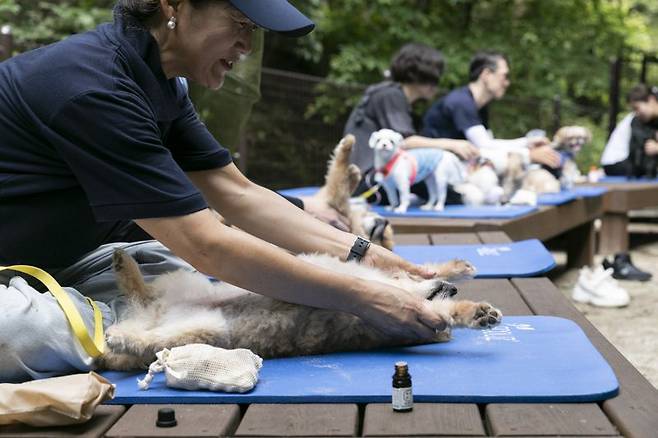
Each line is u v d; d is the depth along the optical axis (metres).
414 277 3.42
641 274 7.83
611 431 2.25
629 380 2.69
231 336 2.83
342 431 2.26
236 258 2.71
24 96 2.78
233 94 5.11
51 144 2.80
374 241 4.75
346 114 12.12
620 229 9.66
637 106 11.20
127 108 2.72
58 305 2.68
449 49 16.19
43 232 2.93
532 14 18.25
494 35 17.12
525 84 17.58
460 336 3.18
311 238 3.46
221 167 3.42
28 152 2.84
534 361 2.82
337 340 2.96
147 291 2.91
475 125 8.01
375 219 4.77
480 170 7.46
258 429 2.28
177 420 2.36
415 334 2.91
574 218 8.07
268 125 10.82
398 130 7.32
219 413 2.41
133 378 2.71
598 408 2.42
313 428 2.28
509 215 6.68
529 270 4.61
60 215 2.91
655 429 2.24
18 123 2.82
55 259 3.02
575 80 18.31
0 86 2.86
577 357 2.86
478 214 6.73
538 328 3.29
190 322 2.77
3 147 2.85
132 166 2.70
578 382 2.58
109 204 2.71
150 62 2.89
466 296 4.04
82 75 2.74
